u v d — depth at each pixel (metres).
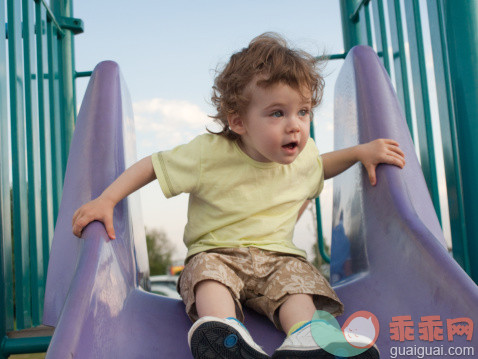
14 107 1.84
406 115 1.97
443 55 1.71
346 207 1.54
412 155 1.43
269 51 1.27
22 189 1.85
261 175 1.35
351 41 2.52
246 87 1.26
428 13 1.79
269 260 1.26
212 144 1.36
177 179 1.34
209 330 0.93
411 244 1.12
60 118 2.27
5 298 1.76
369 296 1.21
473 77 1.60
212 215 1.35
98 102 1.52
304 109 1.25
